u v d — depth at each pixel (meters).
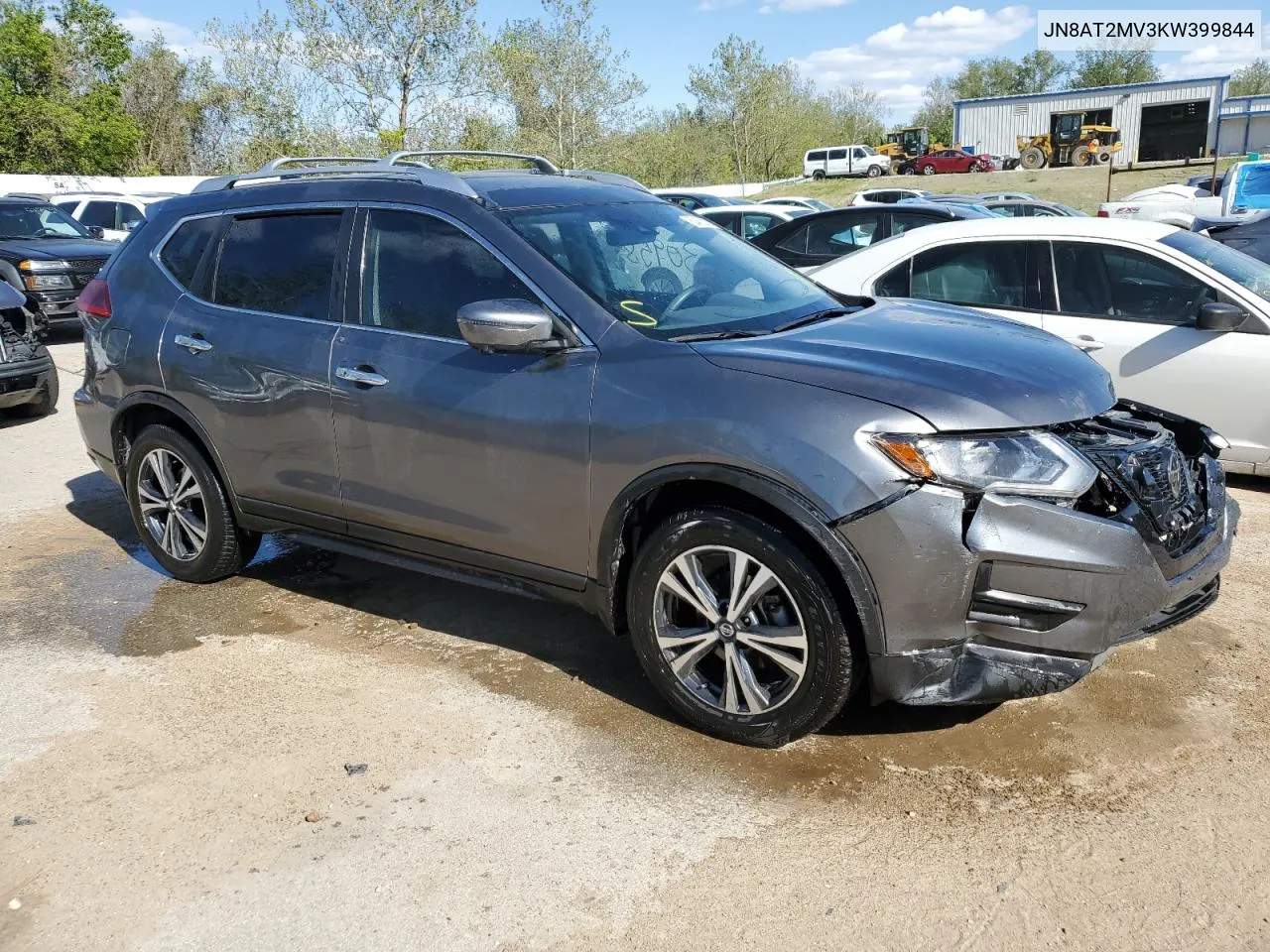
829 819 3.00
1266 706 3.54
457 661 4.08
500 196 3.95
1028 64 85.81
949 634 3.03
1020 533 2.96
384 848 2.93
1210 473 3.60
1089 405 3.30
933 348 3.41
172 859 2.91
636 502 3.39
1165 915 2.58
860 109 77.62
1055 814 2.99
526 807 3.10
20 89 36.94
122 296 4.85
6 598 4.86
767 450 3.06
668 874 2.79
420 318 3.89
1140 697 3.62
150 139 44.66
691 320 3.65
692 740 3.45
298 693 3.85
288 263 4.32
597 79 27.72
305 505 4.31
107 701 3.82
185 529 4.91
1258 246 7.38
